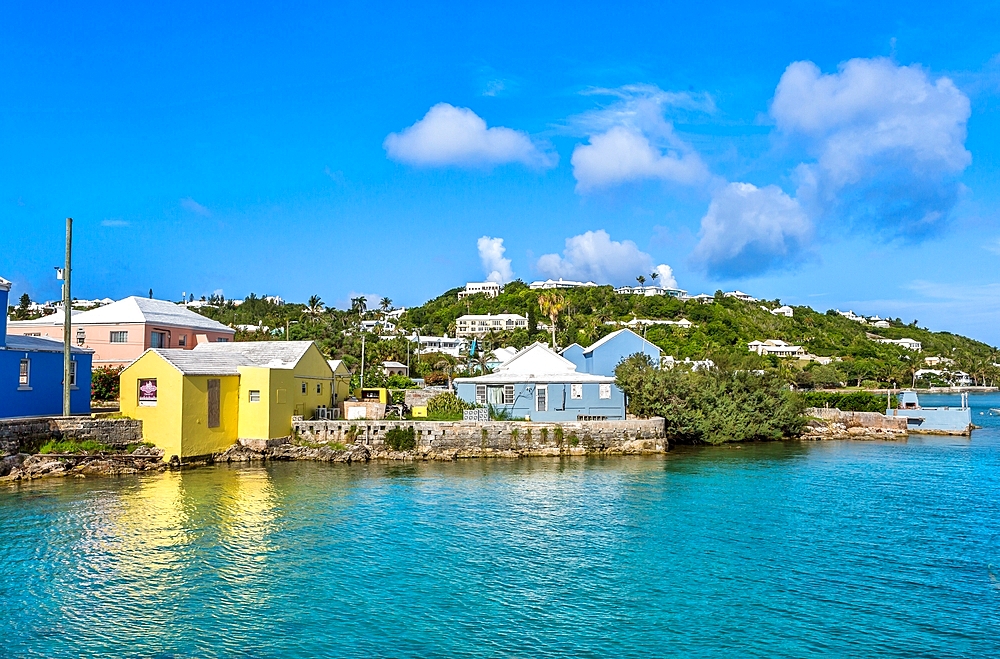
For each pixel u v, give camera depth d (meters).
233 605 23.95
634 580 26.78
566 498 40.50
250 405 52.06
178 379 47.47
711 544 31.50
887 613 23.98
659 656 20.77
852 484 46.16
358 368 122.00
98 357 67.94
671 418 65.00
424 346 185.38
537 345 68.25
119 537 31.19
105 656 20.36
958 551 30.81
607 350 73.06
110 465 45.44
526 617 23.31
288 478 45.19
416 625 22.61
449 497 40.28
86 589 25.14
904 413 86.00
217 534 31.94
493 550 30.27
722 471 50.53
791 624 23.05
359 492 41.19
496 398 61.59
